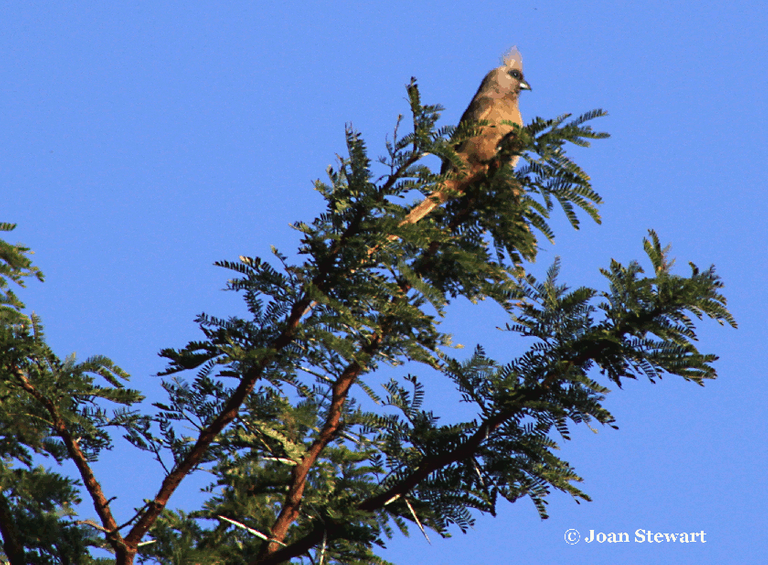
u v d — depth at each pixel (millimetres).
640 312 9664
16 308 10430
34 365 10242
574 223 10711
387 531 10898
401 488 10078
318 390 10523
